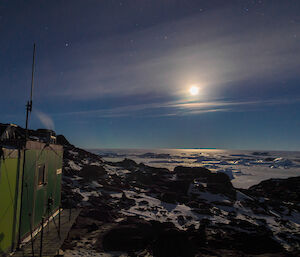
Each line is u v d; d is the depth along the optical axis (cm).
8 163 757
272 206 2688
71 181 2439
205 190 2994
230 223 1953
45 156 1094
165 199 2483
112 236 1259
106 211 1817
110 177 2964
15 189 805
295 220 2295
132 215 1933
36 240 920
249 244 1519
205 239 1515
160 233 1331
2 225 723
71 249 1101
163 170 3772
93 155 4031
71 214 1330
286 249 1516
